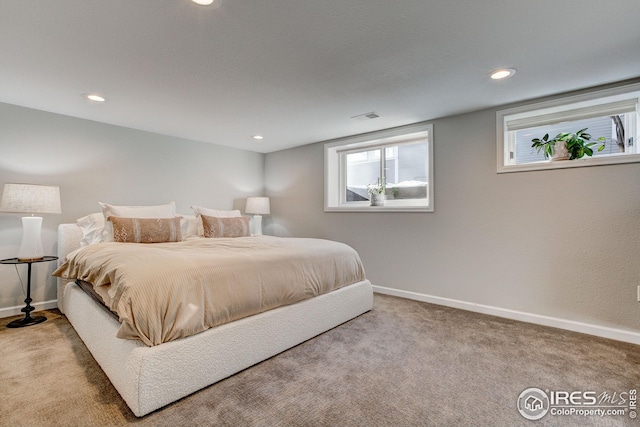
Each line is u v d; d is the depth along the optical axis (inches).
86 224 114.4
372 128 140.0
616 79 88.5
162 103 107.8
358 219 151.1
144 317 56.2
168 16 59.5
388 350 81.7
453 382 66.2
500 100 105.1
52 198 105.2
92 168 127.8
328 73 84.9
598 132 98.9
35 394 60.8
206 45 70.3
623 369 71.7
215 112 117.6
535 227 103.2
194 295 63.6
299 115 121.3
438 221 125.0
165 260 67.7
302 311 86.6
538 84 92.0
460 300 119.2
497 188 110.8
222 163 175.5
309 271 91.2
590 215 93.7
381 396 61.2
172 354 58.2
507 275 108.5
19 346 83.4
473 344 85.4
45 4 55.5
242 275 73.4
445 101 106.0
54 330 95.1
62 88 94.4
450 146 122.1
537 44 70.2
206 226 134.0
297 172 179.3
